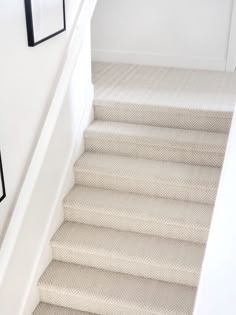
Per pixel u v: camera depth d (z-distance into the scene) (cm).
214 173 299
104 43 464
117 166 307
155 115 332
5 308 234
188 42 444
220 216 151
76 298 266
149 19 444
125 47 462
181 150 309
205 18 429
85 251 276
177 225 277
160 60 458
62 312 268
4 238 217
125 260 272
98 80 399
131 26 451
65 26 256
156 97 350
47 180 269
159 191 300
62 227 295
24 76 220
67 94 286
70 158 303
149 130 325
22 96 221
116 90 369
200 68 451
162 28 444
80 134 319
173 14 436
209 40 438
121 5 444
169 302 253
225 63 441
